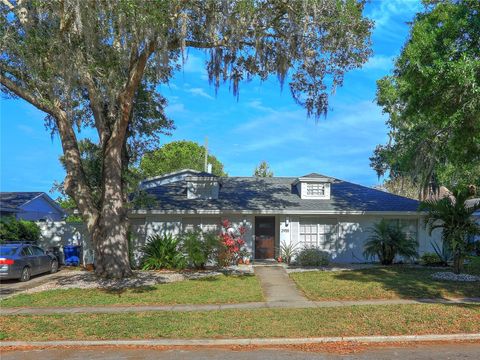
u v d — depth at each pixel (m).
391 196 25.70
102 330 9.73
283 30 14.74
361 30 14.32
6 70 14.64
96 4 11.98
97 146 21.64
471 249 17.12
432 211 17.48
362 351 8.33
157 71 13.06
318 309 11.78
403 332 9.39
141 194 21.30
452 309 11.41
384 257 21.78
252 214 23.16
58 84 13.54
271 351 8.41
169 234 21.66
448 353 8.15
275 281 16.94
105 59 13.83
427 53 13.68
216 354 8.23
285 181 28.39
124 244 17.78
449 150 20.00
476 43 13.73
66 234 24.95
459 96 13.96
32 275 19.39
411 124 24.69
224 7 12.82
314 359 7.81
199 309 12.09
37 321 10.66
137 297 13.84
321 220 23.66
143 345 8.91
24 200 33.62
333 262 23.27
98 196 20.14
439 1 15.04
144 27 11.98
